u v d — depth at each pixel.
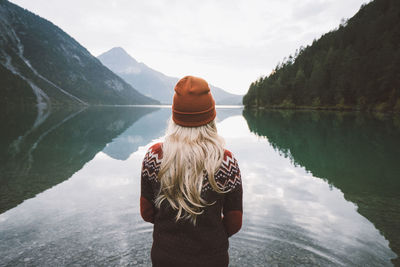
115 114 34.81
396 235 2.81
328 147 8.88
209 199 0.94
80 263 2.30
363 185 4.71
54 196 4.01
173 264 0.98
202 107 0.96
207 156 0.93
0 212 3.38
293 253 2.47
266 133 12.93
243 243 2.65
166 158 0.94
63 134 11.79
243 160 6.77
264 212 3.43
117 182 4.79
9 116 24.20
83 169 5.74
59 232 2.84
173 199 0.96
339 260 2.35
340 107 56.56
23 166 5.93
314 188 4.50
